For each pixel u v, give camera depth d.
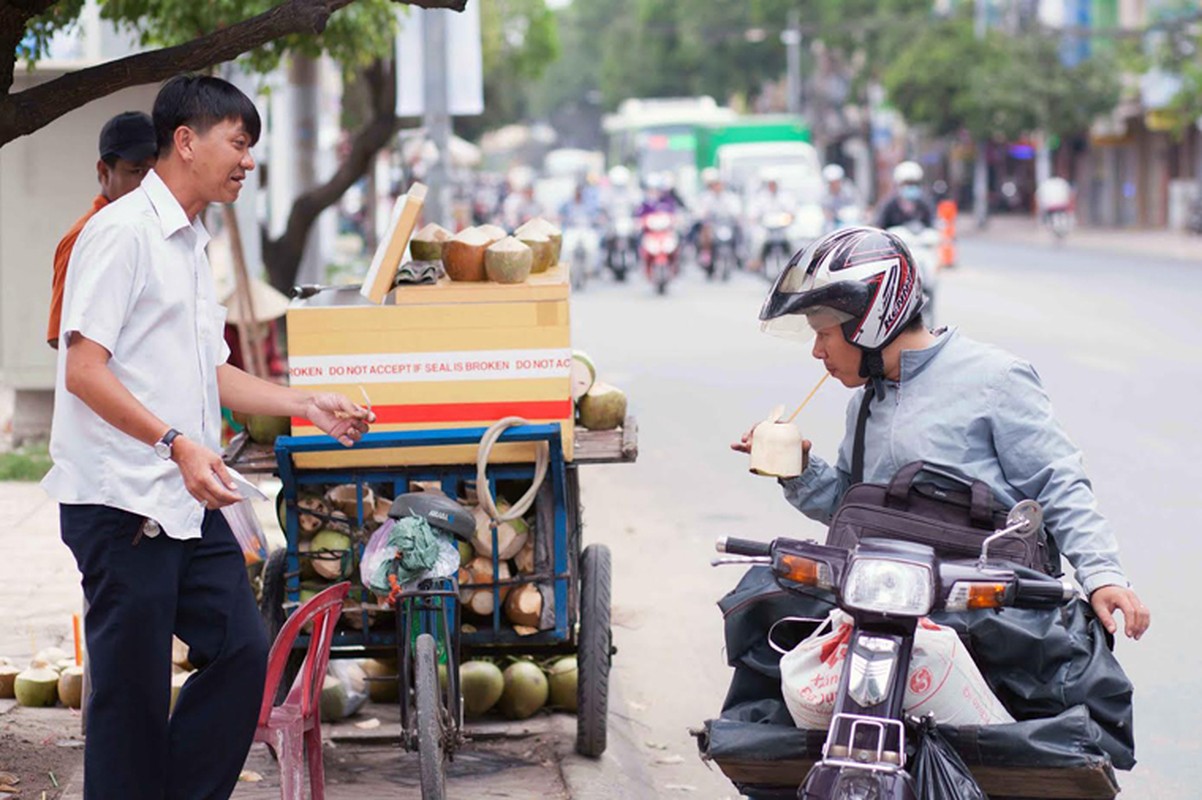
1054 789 4.05
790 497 4.73
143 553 4.48
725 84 91.31
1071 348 20.02
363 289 5.96
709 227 36.12
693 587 9.51
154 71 5.44
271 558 6.09
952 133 69.00
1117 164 64.12
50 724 6.62
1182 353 19.42
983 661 4.13
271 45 12.23
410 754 6.37
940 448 4.36
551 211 45.50
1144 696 7.29
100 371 4.32
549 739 6.51
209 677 4.62
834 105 92.38
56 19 8.36
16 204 12.68
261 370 12.48
